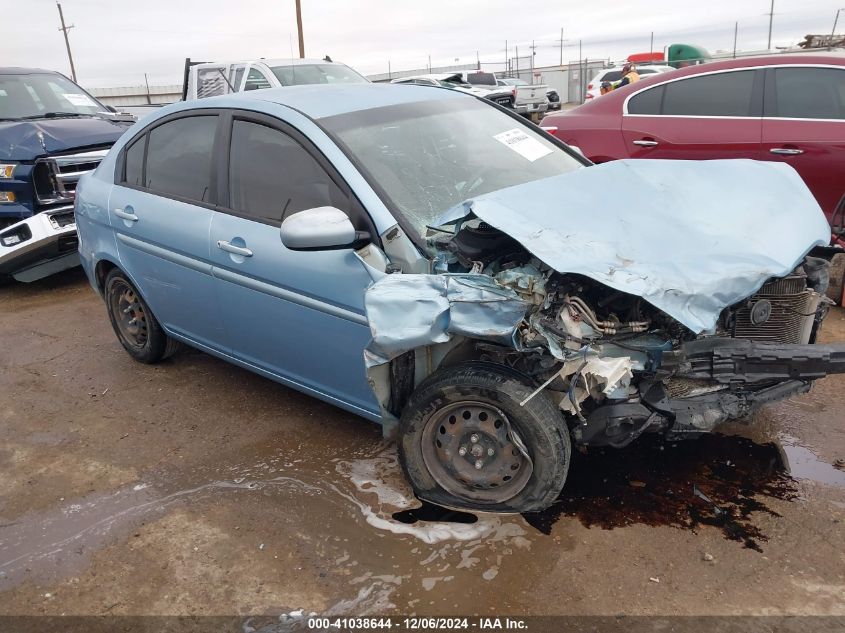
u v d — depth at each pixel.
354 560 2.74
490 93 17.70
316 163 3.26
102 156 6.76
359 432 3.72
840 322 4.79
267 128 3.53
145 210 4.10
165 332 4.46
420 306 2.66
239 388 4.36
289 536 2.90
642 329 2.63
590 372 2.52
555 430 2.70
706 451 3.33
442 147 3.60
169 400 4.24
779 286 2.95
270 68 10.12
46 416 4.13
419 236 2.95
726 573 2.54
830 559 2.58
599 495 3.04
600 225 2.78
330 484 3.26
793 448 3.32
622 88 6.70
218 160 3.71
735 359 2.67
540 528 2.85
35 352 5.17
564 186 3.05
